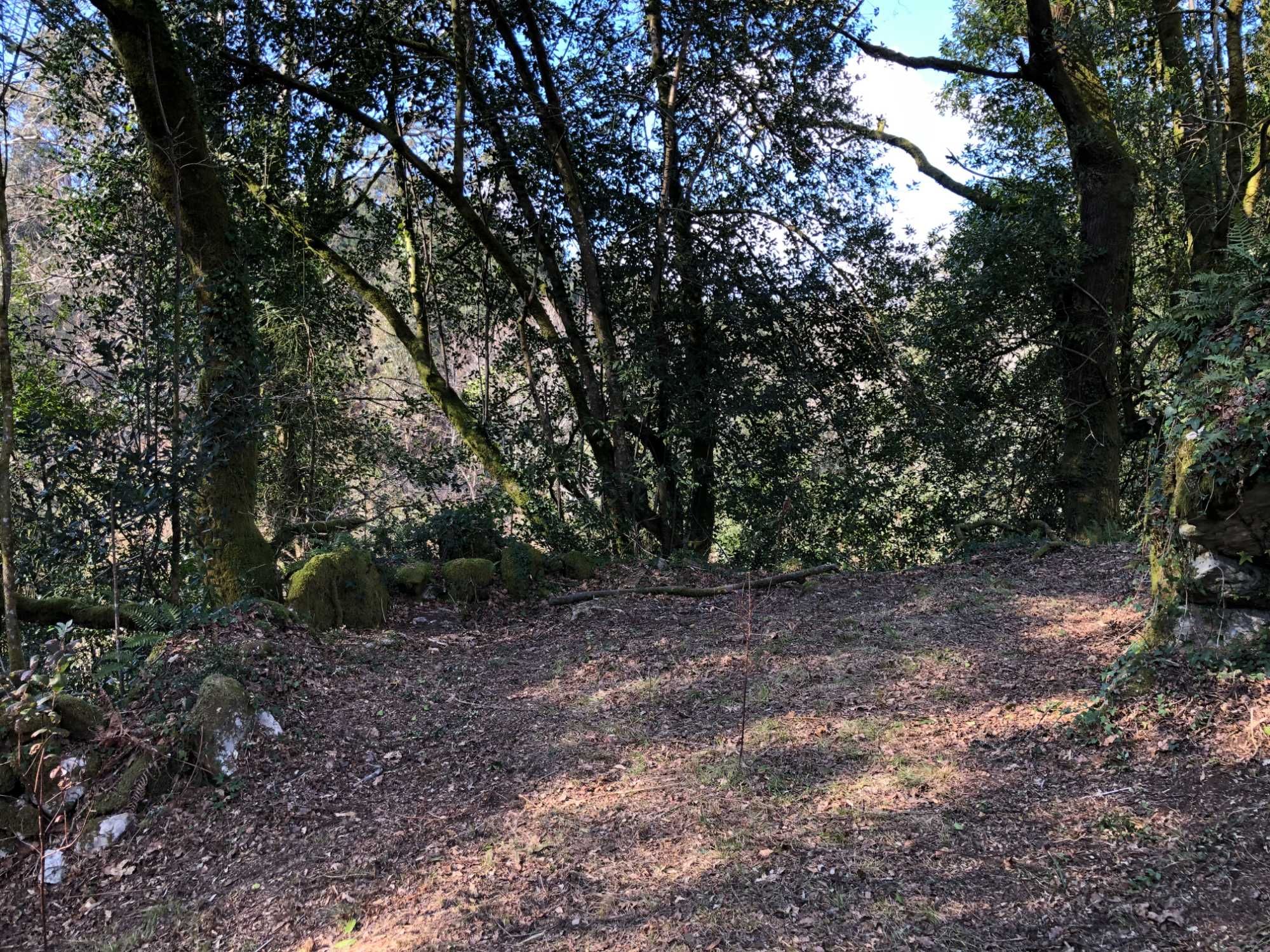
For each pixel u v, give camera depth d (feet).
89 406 27.37
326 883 11.56
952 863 10.42
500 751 15.35
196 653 16.97
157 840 12.96
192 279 22.03
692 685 18.13
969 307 40.52
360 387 45.65
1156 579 14.89
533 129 35.12
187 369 20.92
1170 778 11.53
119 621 18.95
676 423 38.22
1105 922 9.03
